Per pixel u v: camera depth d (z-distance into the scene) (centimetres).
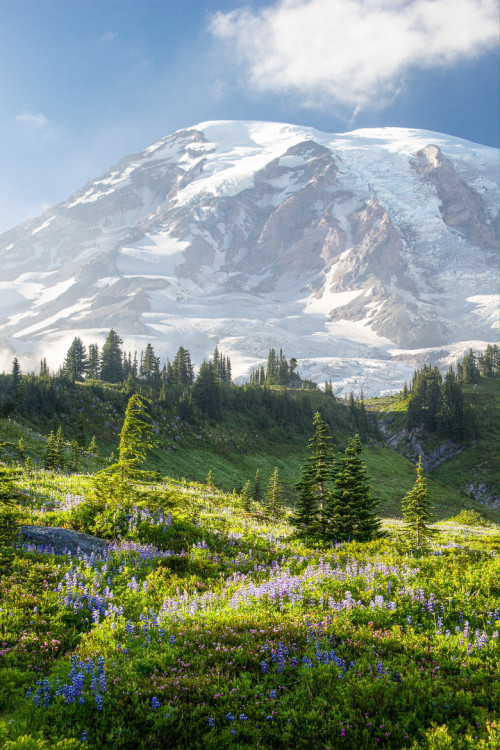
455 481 14350
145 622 1038
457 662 905
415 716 746
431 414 17688
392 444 17988
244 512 3484
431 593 1171
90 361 17975
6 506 1513
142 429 1953
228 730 714
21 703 770
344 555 1602
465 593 1199
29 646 938
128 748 699
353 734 717
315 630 998
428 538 2827
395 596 1202
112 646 928
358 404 19988
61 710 746
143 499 1912
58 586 1173
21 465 4294
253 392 17000
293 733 726
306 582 1280
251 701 783
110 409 11994
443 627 1065
